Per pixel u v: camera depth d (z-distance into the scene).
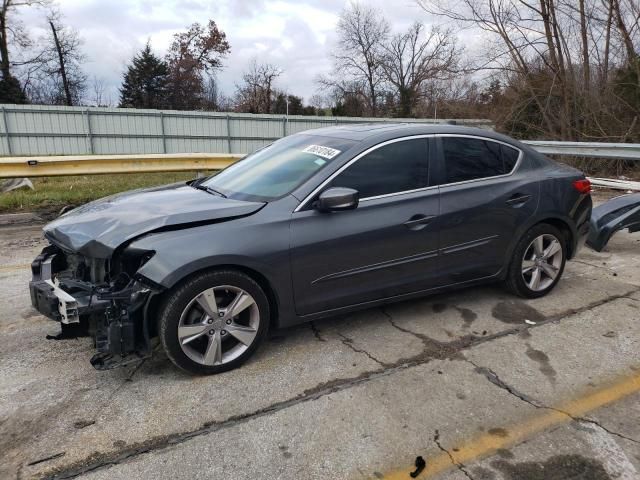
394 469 2.42
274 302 3.46
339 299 3.62
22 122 22.70
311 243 3.41
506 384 3.14
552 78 14.02
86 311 2.94
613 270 5.34
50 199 9.21
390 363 3.42
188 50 53.34
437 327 3.97
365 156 3.70
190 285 3.08
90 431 2.71
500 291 4.73
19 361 3.49
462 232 4.00
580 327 3.93
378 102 51.00
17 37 37.31
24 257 6.05
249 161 4.45
